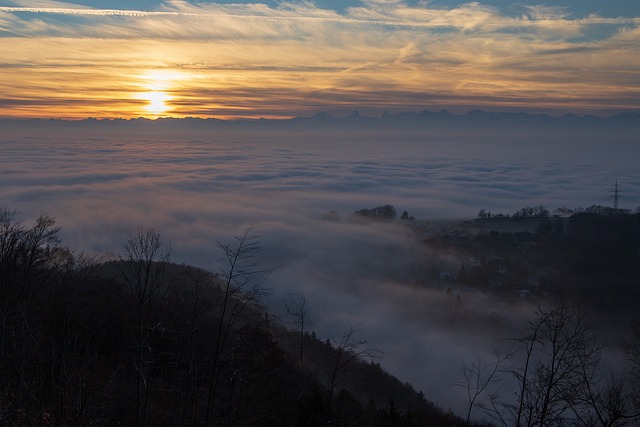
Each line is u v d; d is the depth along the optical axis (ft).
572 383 48.08
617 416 45.98
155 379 58.85
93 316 62.95
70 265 96.94
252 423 56.13
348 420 60.23
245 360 60.64
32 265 82.53
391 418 63.82
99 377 50.70
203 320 69.15
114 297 68.90
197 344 61.72
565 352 49.39
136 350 57.00
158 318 61.87
